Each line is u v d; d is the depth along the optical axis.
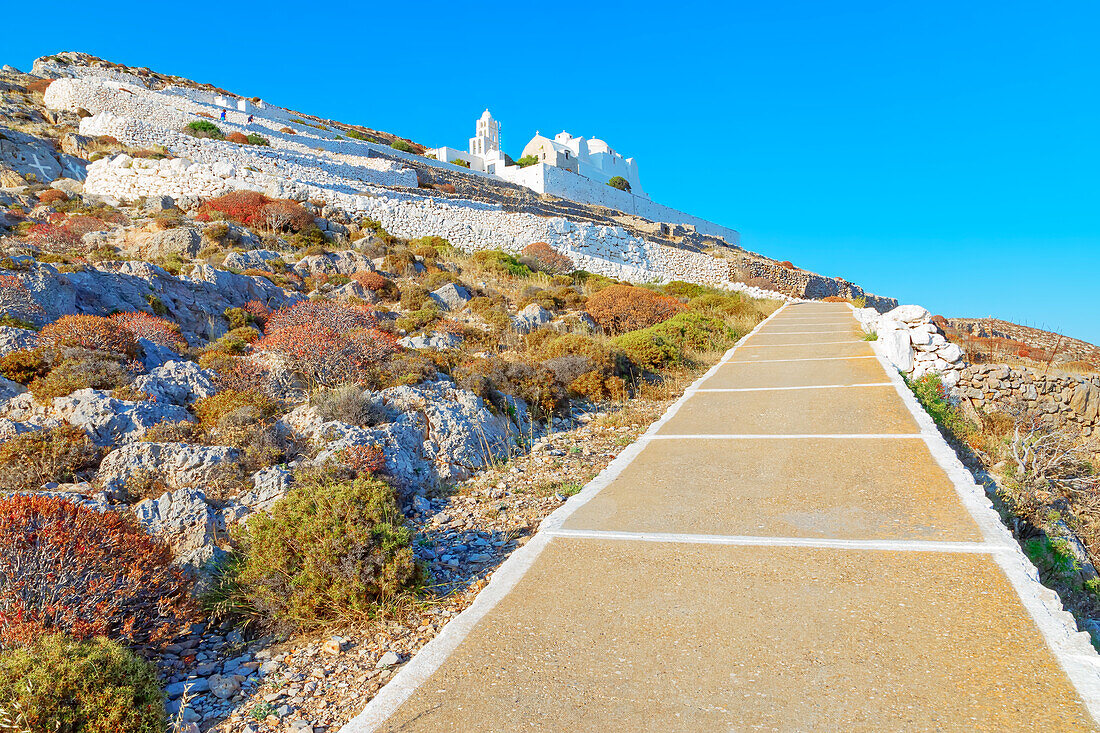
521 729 2.86
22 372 8.00
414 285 18.69
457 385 9.39
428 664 3.43
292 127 57.16
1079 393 12.45
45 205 23.20
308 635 4.39
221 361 9.97
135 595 4.29
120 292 12.39
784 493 5.71
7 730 2.99
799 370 12.04
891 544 4.49
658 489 6.08
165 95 54.75
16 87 46.66
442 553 5.54
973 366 13.12
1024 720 2.70
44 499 4.45
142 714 3.25
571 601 4.02
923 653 3.22
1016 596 3.68
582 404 11.26
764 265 38.53
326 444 7.20
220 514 6.09
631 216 65.12
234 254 18.09
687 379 13.20
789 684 3.05
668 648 3.43
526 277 24.47
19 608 3.78
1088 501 9.23
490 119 85.62
